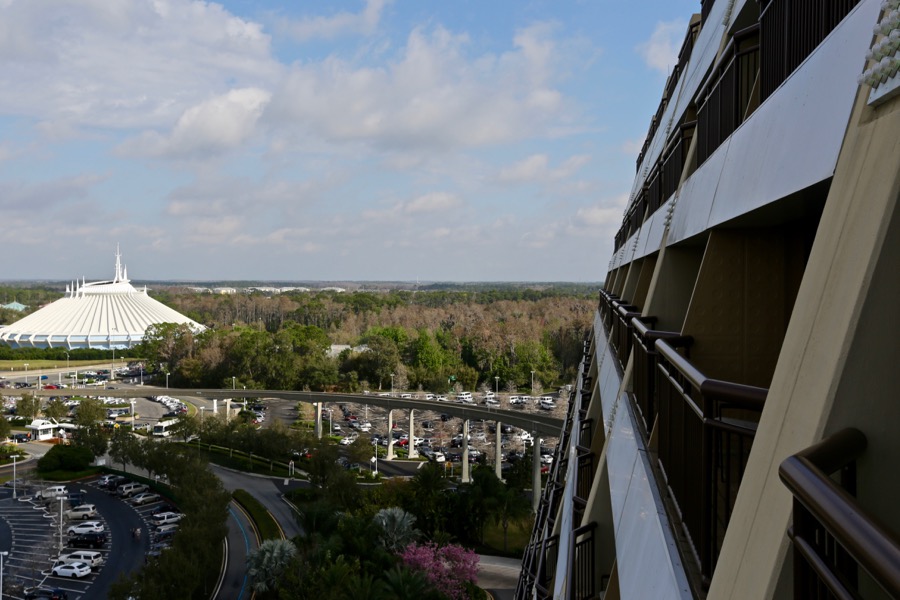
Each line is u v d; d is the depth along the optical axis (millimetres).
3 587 50219
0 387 142375
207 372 142250
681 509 5254
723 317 6590
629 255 17141
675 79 16797
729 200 5965
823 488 2145
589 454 13922
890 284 2617
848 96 3486
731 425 4016
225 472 84625
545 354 146000
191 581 43125
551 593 13875
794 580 2533
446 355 146375
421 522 58531
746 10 7633
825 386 2770
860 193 2975
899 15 2631
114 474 85938
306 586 40969
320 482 71125
